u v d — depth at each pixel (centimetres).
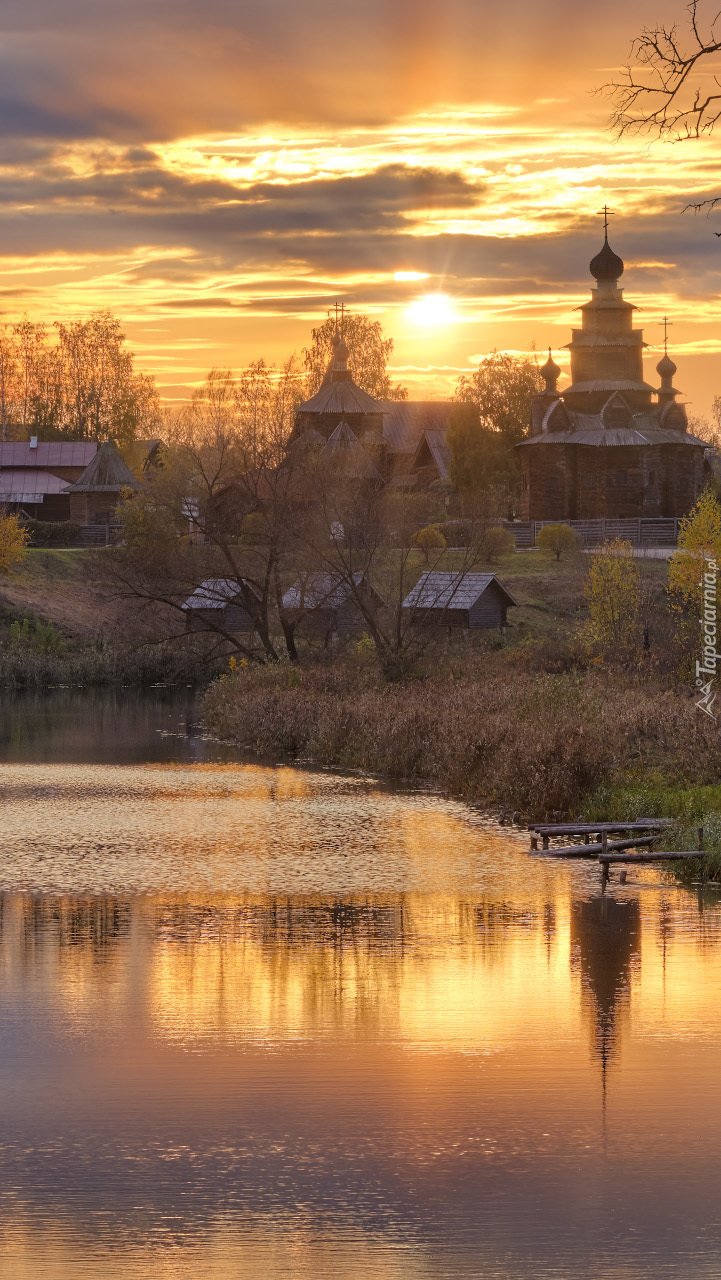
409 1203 1275
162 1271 1150
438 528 10656
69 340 19775
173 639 8469
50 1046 1709
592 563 8594
